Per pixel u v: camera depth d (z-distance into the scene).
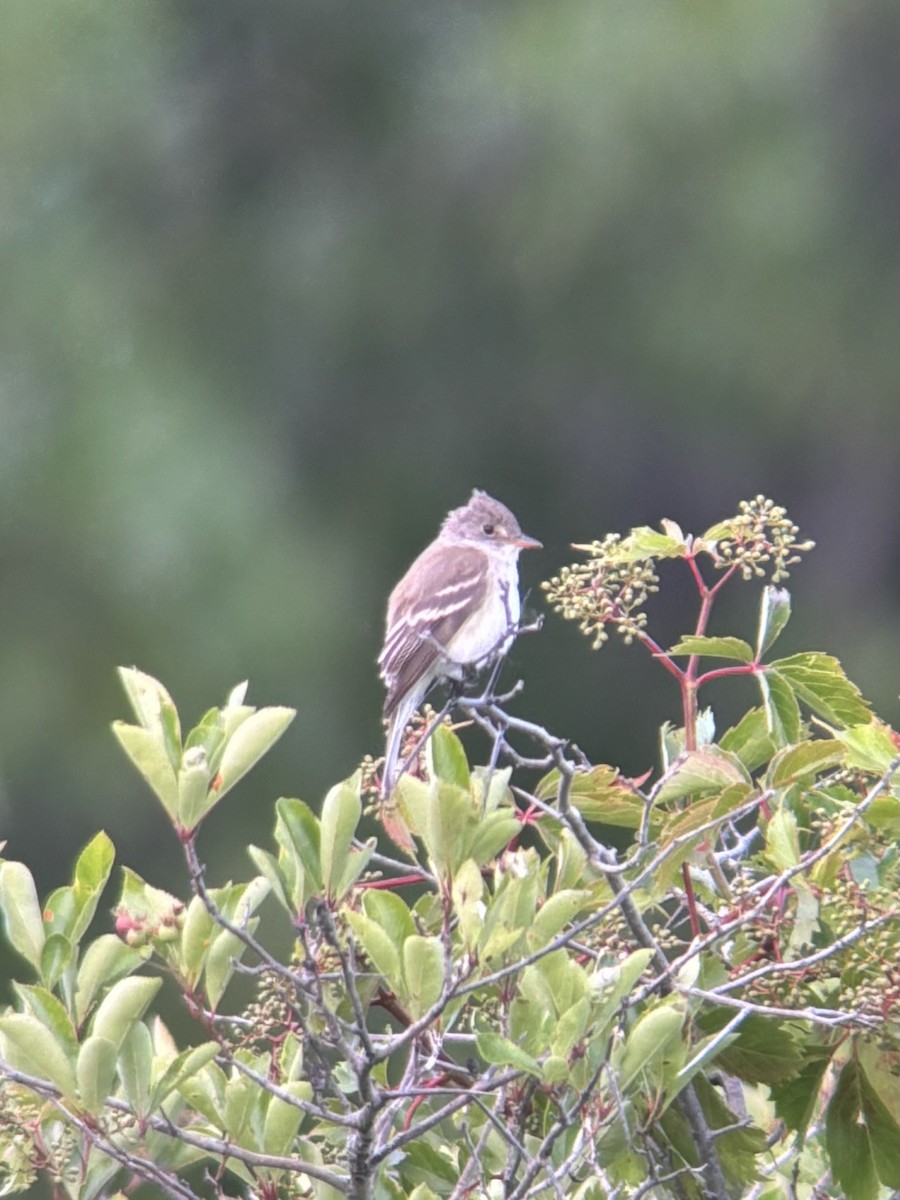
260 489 16.48
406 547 17.94
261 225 18.67
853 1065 5.39
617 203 17.72
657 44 17.66
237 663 15.50
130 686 4.82
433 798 4.76
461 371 18.25
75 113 18.20
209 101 18.84
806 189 17.59
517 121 18.06
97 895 5.16
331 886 4.80
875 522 17.86
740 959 5.68
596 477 18.22
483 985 4.68
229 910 5.11
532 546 8.65
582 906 5.25
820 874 5.33
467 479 18.14
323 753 15.45
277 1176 5.11
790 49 17.67
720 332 17.69
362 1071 4.65
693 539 5.76
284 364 18.25
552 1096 4.75
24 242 17.94
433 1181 5.45
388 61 18.81
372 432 18.20
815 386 17.73
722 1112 5.46
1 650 15.49
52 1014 4.78
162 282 18.28
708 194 17.67
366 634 16.34
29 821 15.27
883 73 17.77
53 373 17.39
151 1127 4.86
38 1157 5.06
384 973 4.77
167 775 4.66
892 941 5.17
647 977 5.38
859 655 17.53
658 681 16.48
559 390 18.14
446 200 18.33
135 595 15.68
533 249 17.88
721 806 5.42
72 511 16.08
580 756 5.88
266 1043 6.14
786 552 5.73
